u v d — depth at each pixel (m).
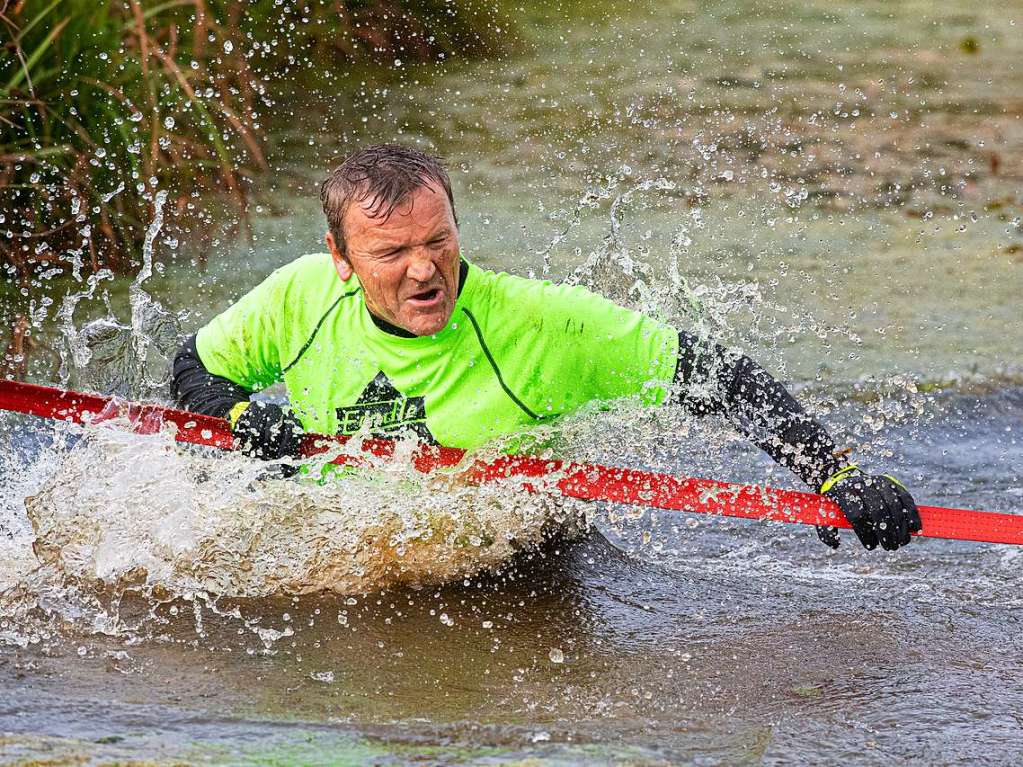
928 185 30.25
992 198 29.33
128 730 8.12
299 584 11.05
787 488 14.56
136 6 21.23
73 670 9.27
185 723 8.30
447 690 9.17
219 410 11.39
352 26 35.41
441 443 10.98
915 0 54.88
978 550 12.79
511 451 11.20
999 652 10.14
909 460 15.66
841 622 10.73
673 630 10.52
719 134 34.28
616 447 11.85
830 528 10.84
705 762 7.95
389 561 11.19
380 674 9.45
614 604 11.04
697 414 11.01
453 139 32.62
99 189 21.45
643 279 12.89
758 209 28.08
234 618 10.45
